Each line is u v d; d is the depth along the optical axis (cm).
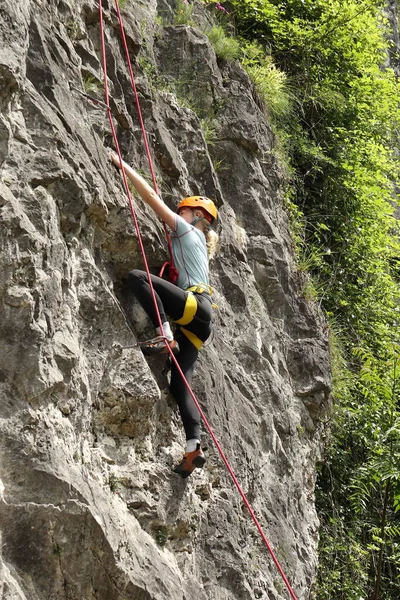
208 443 523
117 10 570
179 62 711
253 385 625
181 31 720
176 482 470
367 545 790
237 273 660
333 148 1026
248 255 708
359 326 966
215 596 480
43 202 413
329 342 779
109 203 473
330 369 752
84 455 414
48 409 386
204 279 491
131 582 385
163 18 738
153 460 463
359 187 1021
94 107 510
